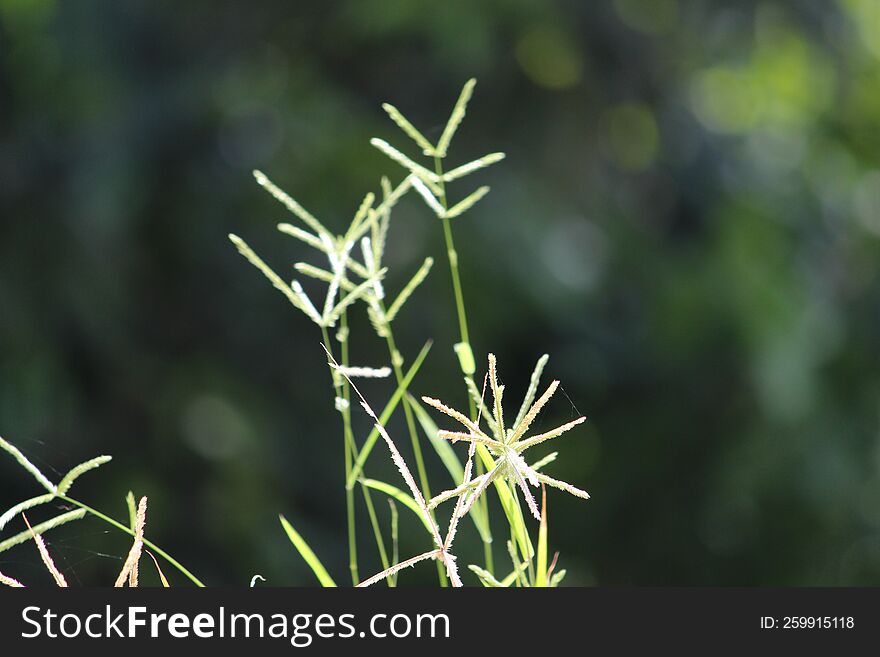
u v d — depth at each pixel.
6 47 5.60
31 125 5.56
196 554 5.31
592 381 6.43
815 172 6.96
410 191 5.97
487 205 6.07
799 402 6.05
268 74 5.87
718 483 6.48
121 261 5.57
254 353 5.92
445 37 5.68
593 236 6.40
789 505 6.45
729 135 6.92
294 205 1.67
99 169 5.45
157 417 5.50
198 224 5.71
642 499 6.75
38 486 5.16
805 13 6.87
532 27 5.94
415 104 6.22
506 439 1.34
